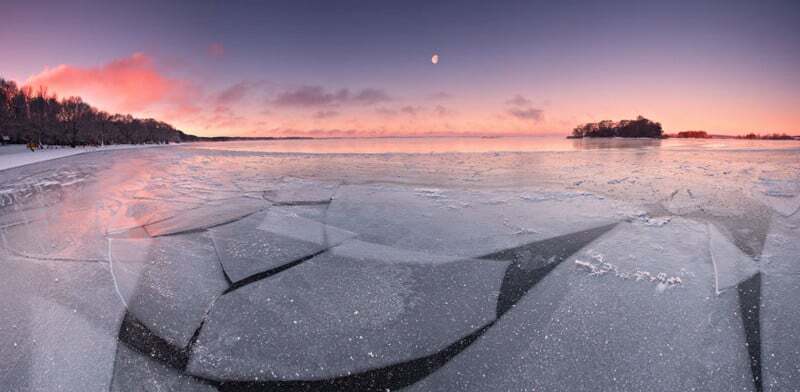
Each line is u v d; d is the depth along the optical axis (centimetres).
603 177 724
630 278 249
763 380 156
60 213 442
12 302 218
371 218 411
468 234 351
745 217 402
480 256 296
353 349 179
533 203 481
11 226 385
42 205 490
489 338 187
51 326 194
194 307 217
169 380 159
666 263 274
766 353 172
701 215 412
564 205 468
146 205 483
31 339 183
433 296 230
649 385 154
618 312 208
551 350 176
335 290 238
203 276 259
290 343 183
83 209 462
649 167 909
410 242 330
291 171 880
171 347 180
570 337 186
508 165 1001
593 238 336
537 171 841
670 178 699
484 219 404
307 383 158
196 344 183
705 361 167
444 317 206
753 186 592
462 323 200
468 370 164
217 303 221
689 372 161
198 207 470
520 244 323
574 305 216
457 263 282
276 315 208
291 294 233
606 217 407
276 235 352
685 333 187
